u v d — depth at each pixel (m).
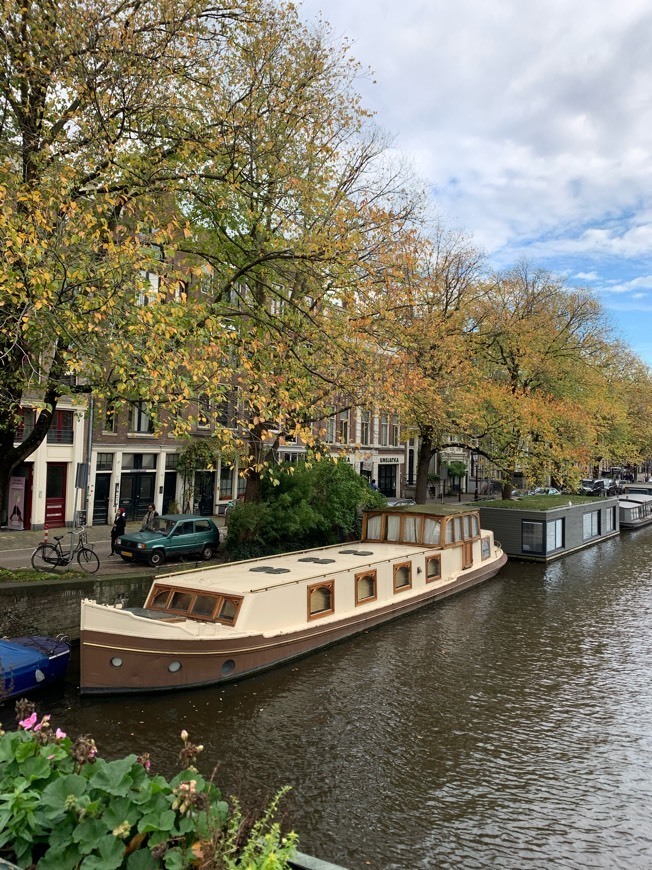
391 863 7.21
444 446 26.80
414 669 13.39
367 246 16.34
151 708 11.05
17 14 11.62
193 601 13.05
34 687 10.98
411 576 17.97
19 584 12.70
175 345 11.02
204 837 3.60
